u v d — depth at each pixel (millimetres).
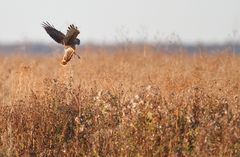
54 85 26641
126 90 28234
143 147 23922
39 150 24656
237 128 24188
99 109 25656
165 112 24609
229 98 26906
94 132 25016
